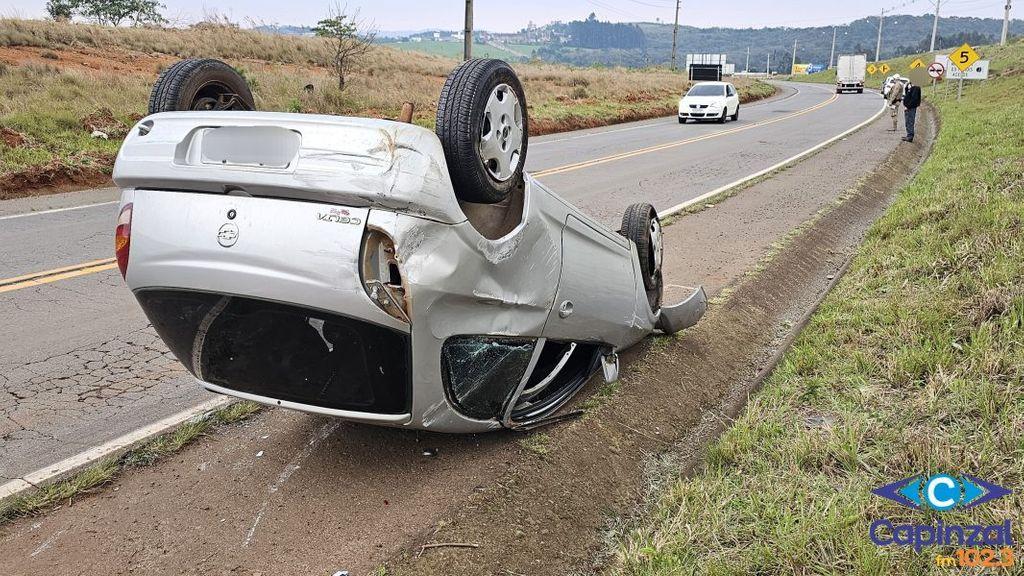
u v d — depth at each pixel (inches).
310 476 136.1
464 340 124.3
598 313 158.1
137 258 114.3
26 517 125.2
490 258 121.3
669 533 123.3
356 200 104.1
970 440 138.1
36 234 327.3
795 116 1273.4
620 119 1149.7
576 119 1016.9
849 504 122.9
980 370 161.6
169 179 110.2
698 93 1139.3
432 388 120.8
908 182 511.2
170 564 114.5
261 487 133.3
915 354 173.5
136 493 132.4
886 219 335.3
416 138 107.1
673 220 382.0
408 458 141.1
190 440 150.1
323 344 112.4
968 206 301.0
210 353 122.0
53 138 506.0
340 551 116.6
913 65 1835.6
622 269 169.8
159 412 164.1
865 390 167.5
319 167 103.5
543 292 137.3
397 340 112.0
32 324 217.6
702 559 116.1
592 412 162.7
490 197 121.6
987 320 188.1
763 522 123.1
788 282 289.9
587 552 129.8
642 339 201.2
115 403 168.7
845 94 2321.6
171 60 1026.1
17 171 430.9
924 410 152.2
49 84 666.8
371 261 106.2
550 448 146.6
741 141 817.5
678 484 139.2
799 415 162.6
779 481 134.4
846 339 203.0
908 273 244.5
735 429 155.3
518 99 128.3
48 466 140.5
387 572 112.1
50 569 113.1
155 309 119.5
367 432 150.4
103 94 658.8
